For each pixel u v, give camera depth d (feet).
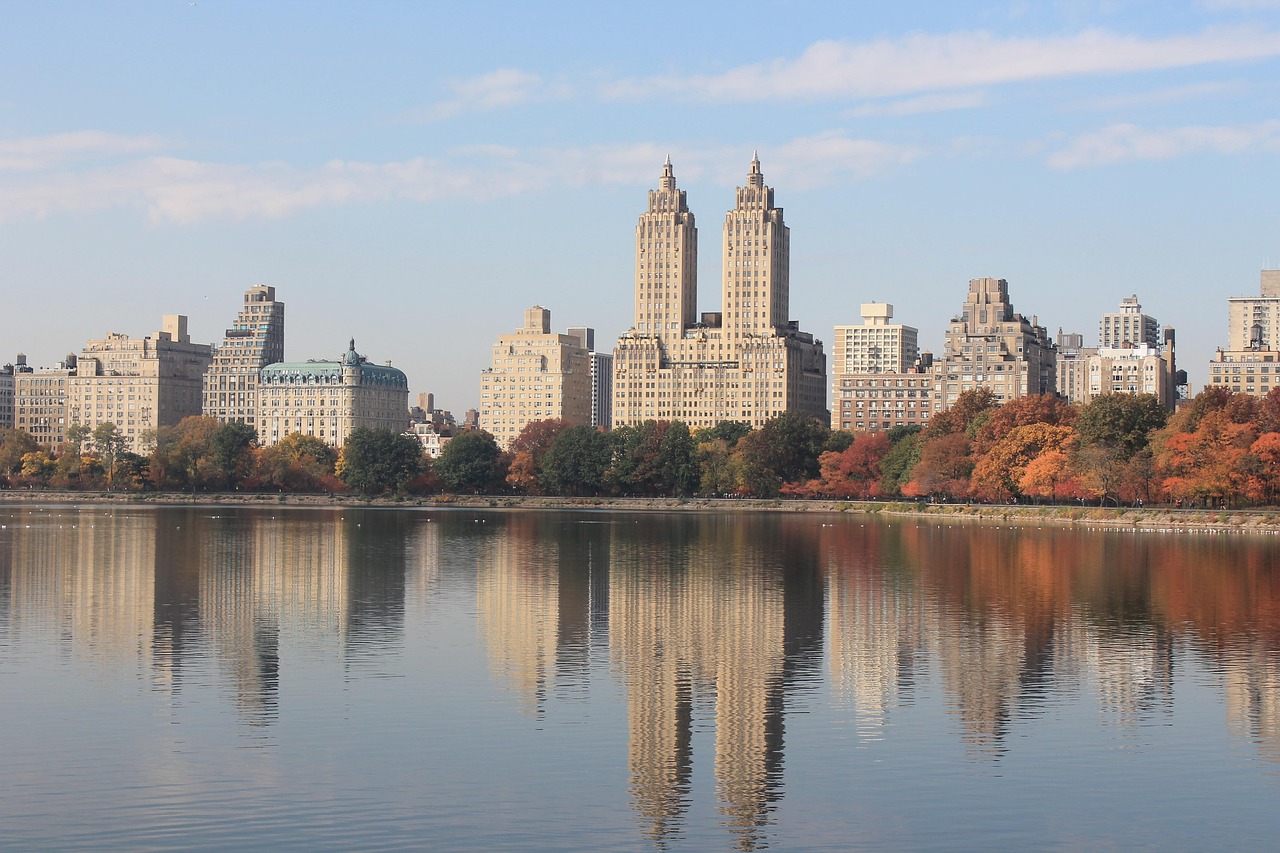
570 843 234.99
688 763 278.26
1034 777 269.64
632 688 343.46
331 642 408.87
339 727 302.86
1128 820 247.09
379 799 254.88
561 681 351.67
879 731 302.25
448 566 654.53
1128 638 419.95
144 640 410.11
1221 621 456.45
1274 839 238.68
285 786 262.06
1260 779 269.03
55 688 339.36
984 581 581.94
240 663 373.61
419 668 368.07
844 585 565.94
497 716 313.32
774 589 552.00
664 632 431.84
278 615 467.52
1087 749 288.51
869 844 235.81
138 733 296.51
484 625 445.37
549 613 476.13
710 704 326.44
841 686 346.74
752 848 233.14
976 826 243.81
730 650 398.01
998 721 310.45
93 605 490.49
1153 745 291.58
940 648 402.11
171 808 249.14
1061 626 444.14
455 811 249.14
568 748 287.89
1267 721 311.47
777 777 269.23
